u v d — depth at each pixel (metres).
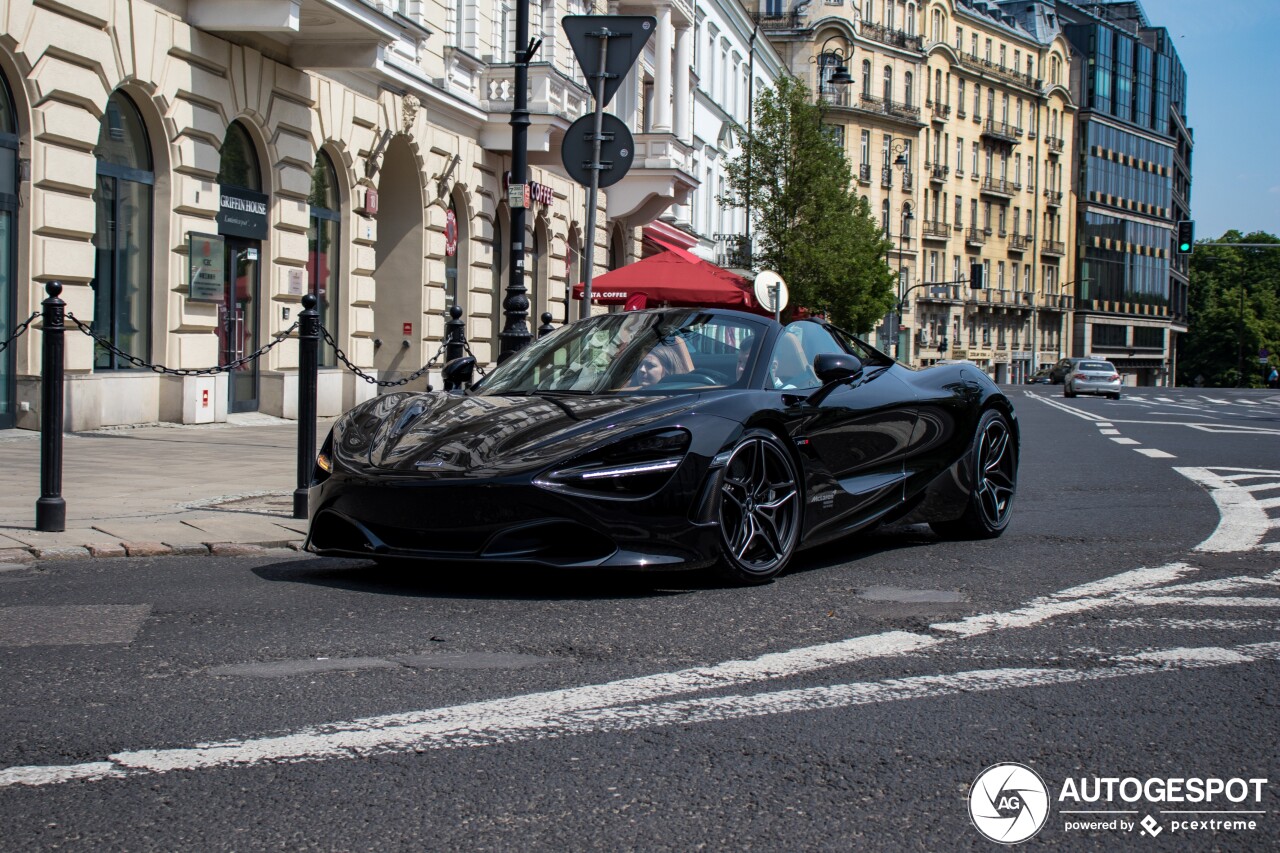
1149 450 14.23
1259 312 123.12
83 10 12.85
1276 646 4.44
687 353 6.31
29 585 5.66
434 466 5.37
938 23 88.50
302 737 3.38
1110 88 107.38
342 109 18.50
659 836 2.72
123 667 4.10
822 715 3.60
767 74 60.31
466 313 23.73
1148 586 5.62
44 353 7.02
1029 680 3.98
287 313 17.38
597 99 9.88
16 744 3.31
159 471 10.36
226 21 14.82
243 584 5.69
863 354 7.14
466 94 22.95
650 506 5.27
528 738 3.38
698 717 3.57
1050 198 101.50
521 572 5.98
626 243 34.16
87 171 13.16
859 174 81.06
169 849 2.65
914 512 6.83
